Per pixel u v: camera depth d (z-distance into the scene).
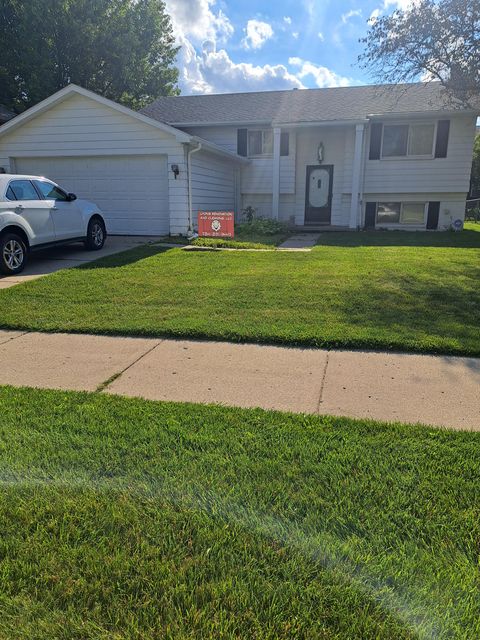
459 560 1.94
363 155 16.61
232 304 6.09
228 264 8.78
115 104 12.33
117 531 2.13
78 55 25.89
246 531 2.12
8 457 2.70
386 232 15.82
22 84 26.22
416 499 2.33
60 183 13.53
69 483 2.46
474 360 4.32
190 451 2.76
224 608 1.73
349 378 3.94
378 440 2.89
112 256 9.73
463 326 5.12
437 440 2.89
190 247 11.11
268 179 17.75
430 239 13.37
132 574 1.89
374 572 1.88
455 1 13.71
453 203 16.66
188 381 3.91
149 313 5.77
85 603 1.76
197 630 1.64
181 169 12.47
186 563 1.94
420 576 1.86
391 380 3.89
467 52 14.20
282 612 1.71
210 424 3.10
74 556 1.98
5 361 4.38
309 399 3.55
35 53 24.58
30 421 3.14
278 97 19.39
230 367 4.21
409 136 16.30
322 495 2.36
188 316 5.62
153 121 12.21
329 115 16.33
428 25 14.02
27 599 1.77
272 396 3.61
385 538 2.06
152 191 13.02
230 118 17.53
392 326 5.14
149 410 3.31
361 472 2.56
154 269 8.31
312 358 4.41
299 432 2.99
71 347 4.77
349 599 1.76
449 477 2.50
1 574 1.88
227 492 2.38
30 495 2.37
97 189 13.35
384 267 8.37
